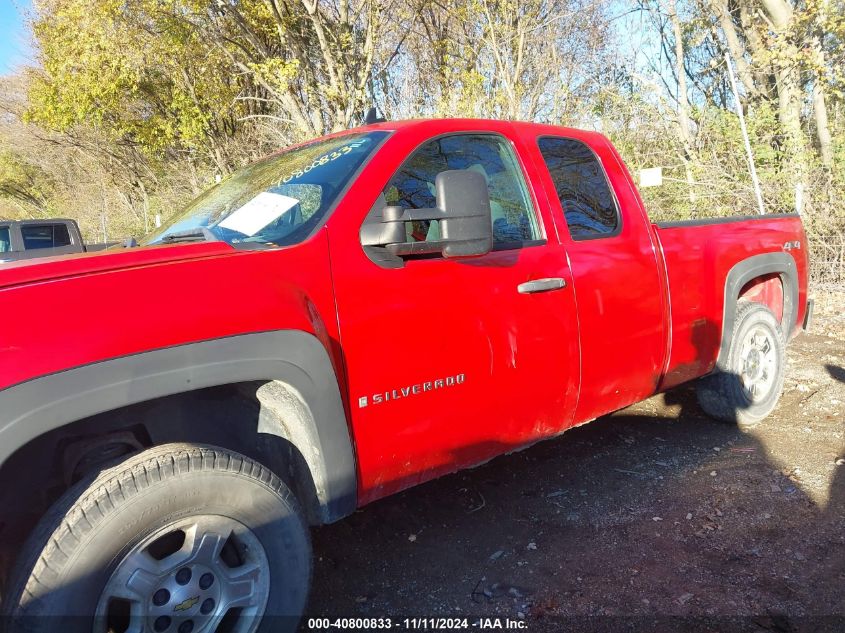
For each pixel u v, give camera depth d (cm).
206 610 183
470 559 283
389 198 243
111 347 164
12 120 2947
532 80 1311
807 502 312
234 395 221
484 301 255
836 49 938
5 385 152
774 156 877
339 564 282
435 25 1380
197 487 177
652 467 365
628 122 1068
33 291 164
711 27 1198
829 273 829
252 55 1410
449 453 252
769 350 415
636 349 323
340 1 1124
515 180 294
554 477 357
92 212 2584
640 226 335
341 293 218
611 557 279
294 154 300
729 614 237
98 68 1584
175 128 1967
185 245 205
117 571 168
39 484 197
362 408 222
